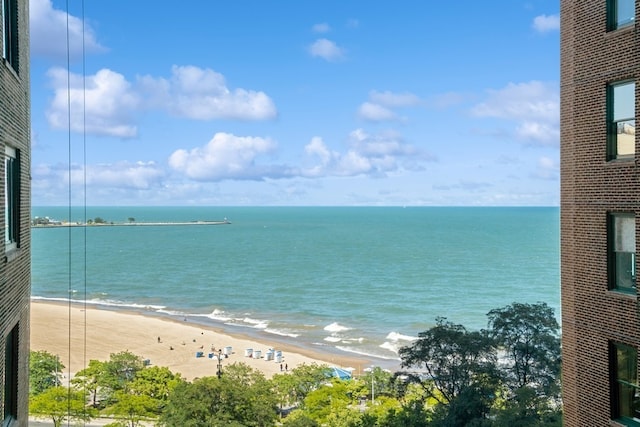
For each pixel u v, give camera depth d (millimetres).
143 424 43750
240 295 139250
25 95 14398
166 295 140750
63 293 143250
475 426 33000
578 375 14633
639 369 12898
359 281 160125
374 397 49812
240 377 46875
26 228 14492
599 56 13953
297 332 96438
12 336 13461
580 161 14539
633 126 13156
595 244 14062
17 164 13797
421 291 141875
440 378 38469
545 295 133125
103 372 50656
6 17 13141
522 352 38000
